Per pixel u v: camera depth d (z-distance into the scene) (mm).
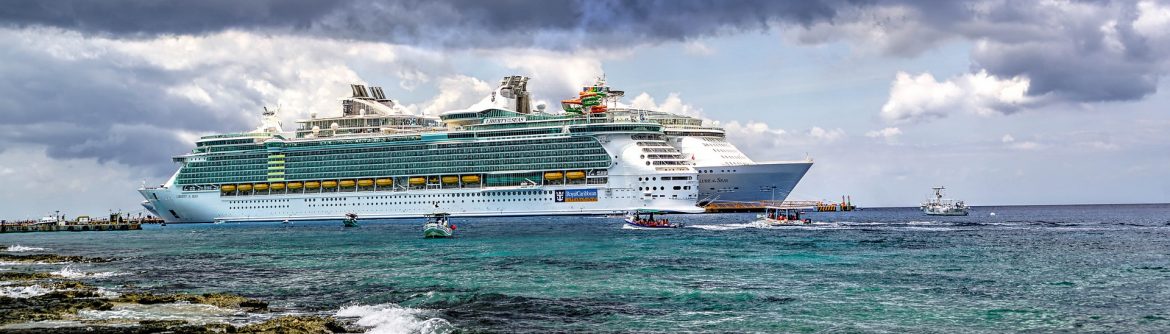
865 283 71500
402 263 92250
